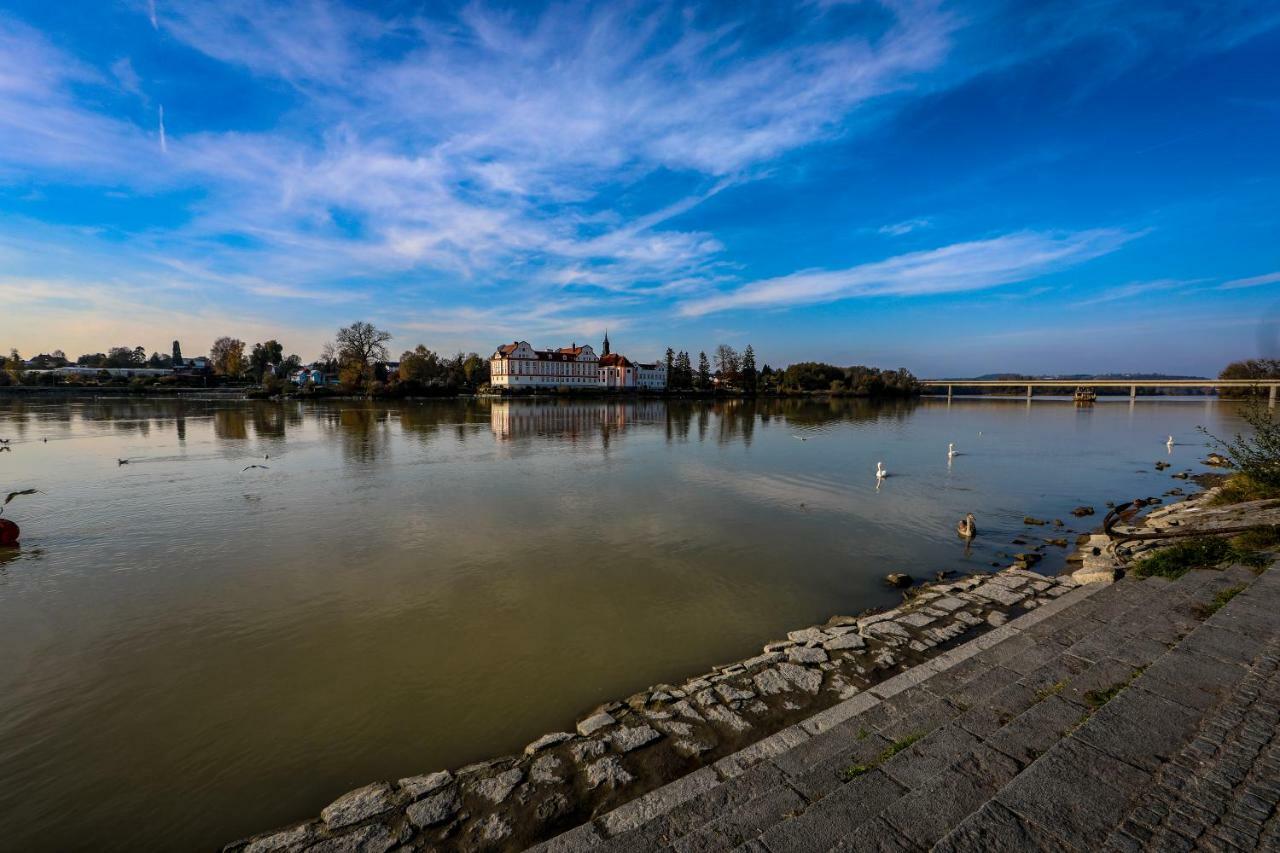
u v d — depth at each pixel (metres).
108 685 10.12
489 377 150.25
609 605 13.53
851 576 15.48
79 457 35.53
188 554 17.09
